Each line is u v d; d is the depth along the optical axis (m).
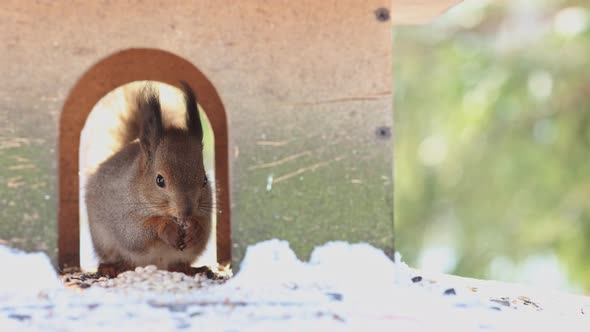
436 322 9.35
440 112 25.02
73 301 9.53
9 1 10.23
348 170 10.64
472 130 24.16
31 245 10.16
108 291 10.15
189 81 13.37
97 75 13.23
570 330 9.57
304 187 10.57
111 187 12.88
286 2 10.59
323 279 10.38
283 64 10.58
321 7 10.63
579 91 23.95
